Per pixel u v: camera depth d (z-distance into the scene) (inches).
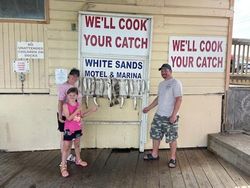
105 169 161.2
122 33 184.7
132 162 173.5
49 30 182.4
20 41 182.1
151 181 145.9
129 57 186.9
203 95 198.7
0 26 180.1
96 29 183.0
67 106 148.0
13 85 185.0
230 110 204.1
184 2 188.7
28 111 187.6
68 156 170.6
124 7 184.4
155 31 189.2
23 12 180.1
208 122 201.9
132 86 186.5
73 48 185.3
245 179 149.2
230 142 177.0
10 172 154.5
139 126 194.5
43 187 136.6
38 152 188.4
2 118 186.2
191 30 192.1
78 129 152.6
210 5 191.2
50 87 186.7
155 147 176.6
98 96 187.0
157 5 186.9
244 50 241.6
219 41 196.1
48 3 179.8
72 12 182.5
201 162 174.4
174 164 165.8
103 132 194.7
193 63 195.0
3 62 182.7
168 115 164.6
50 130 190.5
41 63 185.0
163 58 192.1
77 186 138.4
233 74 241.3
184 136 200.5
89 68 185.9
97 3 182.5
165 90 163.9
